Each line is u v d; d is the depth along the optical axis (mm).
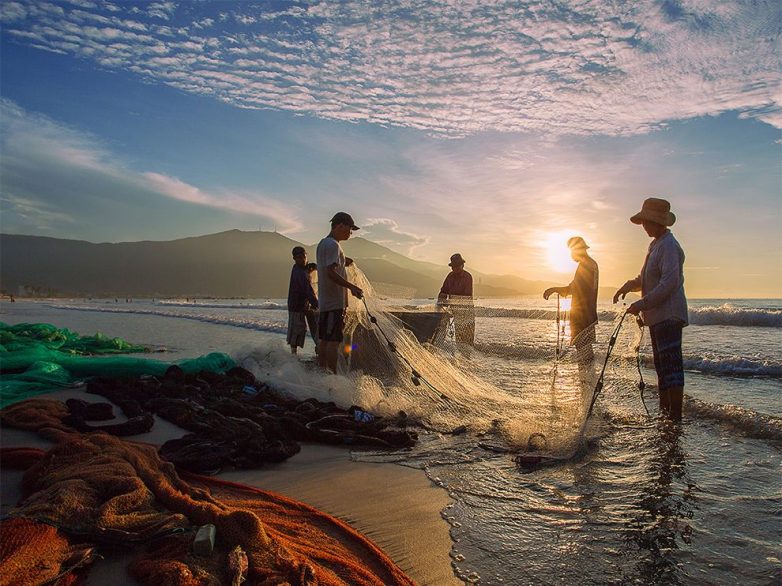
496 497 3791
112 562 2539
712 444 5125
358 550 2887
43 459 3471
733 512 3514
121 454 3541
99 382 6730
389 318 7969
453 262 11086
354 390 6785
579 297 7172
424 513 3502
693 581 2668
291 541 2854
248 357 9102
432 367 7402
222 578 2307
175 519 2762
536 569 2783
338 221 8086
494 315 17625
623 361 6723
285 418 5359
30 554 2320
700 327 21953
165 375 7168
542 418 5543
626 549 3012
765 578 2686
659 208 6391
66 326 24750
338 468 4445
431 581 2668
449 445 5164
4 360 7262
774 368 10016
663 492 3883
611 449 5000
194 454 4242
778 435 5273
